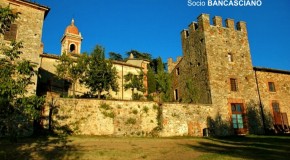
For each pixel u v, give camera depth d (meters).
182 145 15.36
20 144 13.67
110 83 24.83
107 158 11.14
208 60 25.06
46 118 17.67
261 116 25.73
